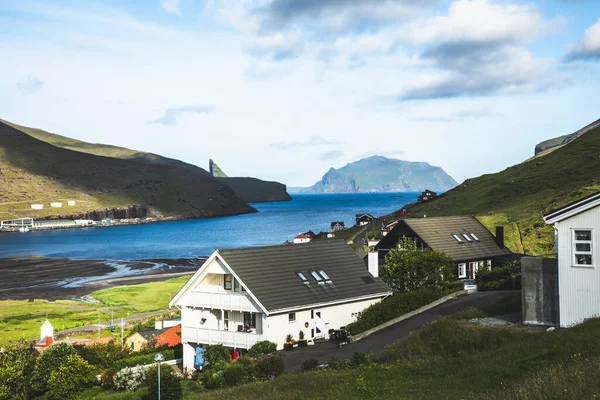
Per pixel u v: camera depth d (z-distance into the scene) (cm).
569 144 16300
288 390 2894
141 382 4269
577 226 3466
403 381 2781
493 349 3106
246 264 4691
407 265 5684
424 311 5022
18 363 4694
